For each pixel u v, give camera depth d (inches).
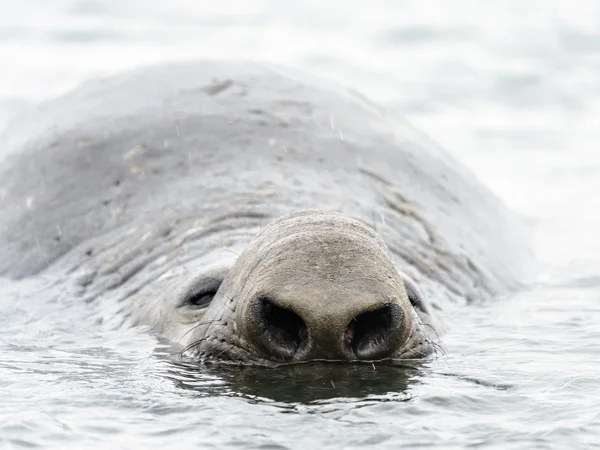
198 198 1307.8
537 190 2411.4
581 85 3435.0
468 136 2933.1
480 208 1567.4
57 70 3336.6
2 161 1523.1
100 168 1411.2
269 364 890.1
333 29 4074.8
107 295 1214.3
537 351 1059.9
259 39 3868.1
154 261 1224.8
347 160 1423.5
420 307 1060.5
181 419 831.1
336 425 810.8
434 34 4018.2
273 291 861.8
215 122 1439.5
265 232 918.4
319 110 1503.4
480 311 1262.3
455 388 897.5
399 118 1654.8
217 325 926.4
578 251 1784.0
